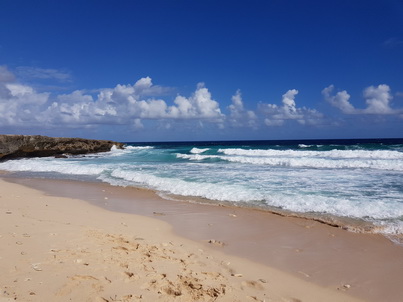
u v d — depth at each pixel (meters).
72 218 7.61
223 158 23.91
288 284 4.46
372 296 4.16
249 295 4.01
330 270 4.95
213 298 3.80
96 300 3.46
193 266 4.86
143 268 4.50
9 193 11.47
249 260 5.34
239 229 7.17
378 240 6.22
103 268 4.34
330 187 11.21
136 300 3.55
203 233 6.88
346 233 6.68
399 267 5.03
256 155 27.12
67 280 3.88
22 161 28.38
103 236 5.98
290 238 6.50
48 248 4.99
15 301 3.28
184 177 14.42
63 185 14.34
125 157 30.94
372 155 22.14
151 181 13.96
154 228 7.18
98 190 12.79
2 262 4.27
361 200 9.05
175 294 3.78
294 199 9.37
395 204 8.45
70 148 37.97
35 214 7.70
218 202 9.76
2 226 6.12
